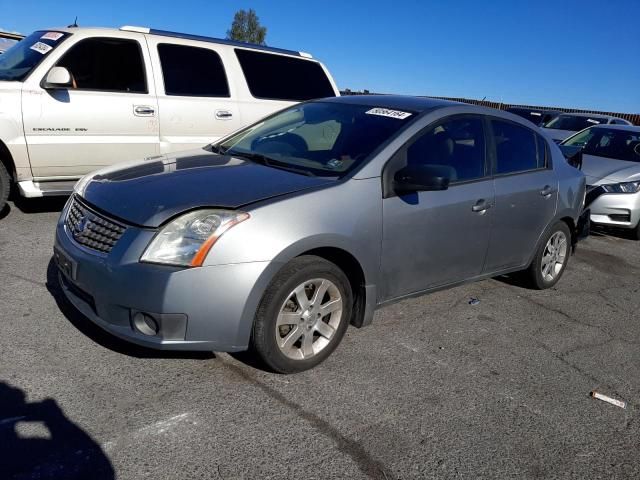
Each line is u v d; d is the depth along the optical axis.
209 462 2.50
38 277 4.32
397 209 3.56
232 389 3.08
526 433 2.99
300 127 4.26
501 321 4.47
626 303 5.28
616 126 9.19
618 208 7.50
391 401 3.14
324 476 2.49
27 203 6.48
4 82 5.41
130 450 2.53
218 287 2.84
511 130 4.66
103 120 5.85
